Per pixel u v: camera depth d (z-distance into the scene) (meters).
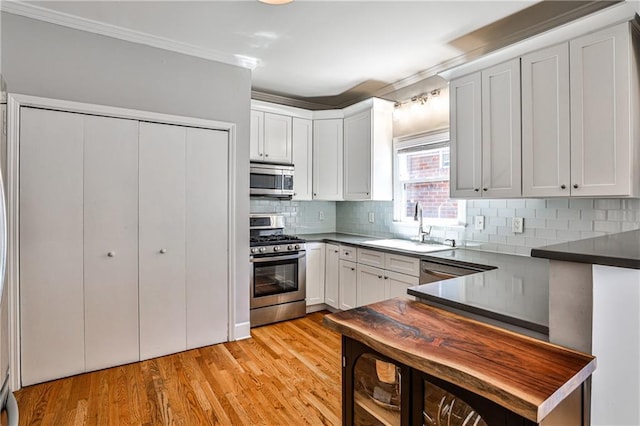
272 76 3.60
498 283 1.78
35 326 2.32
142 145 2.69
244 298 3.21
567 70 2.09
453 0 2.24
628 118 1.86
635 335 1.05
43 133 2.33
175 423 1.96
